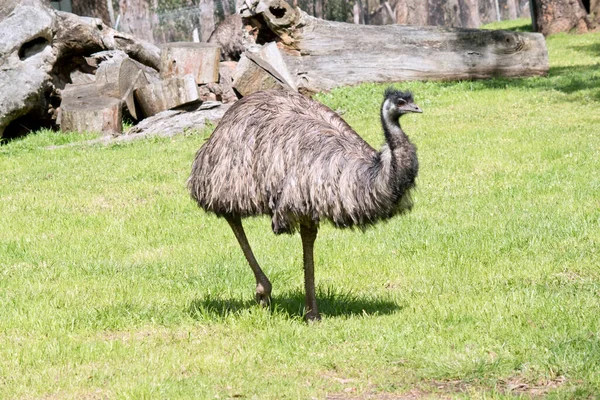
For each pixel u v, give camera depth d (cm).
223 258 1217
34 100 2217
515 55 2755
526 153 1786
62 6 3509
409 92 823
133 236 1380
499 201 1457
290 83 2502
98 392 741
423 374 752
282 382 748
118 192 1673
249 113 903
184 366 796
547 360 760
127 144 2131
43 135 2236
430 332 855
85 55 2428
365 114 2353
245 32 2681
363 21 6156
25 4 2302
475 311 914
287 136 871
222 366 792
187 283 1097
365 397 715
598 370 737
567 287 998
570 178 1578
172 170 1834
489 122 2152
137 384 741
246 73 2347
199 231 1388
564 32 3959
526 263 1113
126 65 2339
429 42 2709
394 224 1352
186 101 2262
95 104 2280
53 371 794
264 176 871
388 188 825
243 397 719
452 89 2611
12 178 1847
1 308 998
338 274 1123
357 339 850
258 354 822
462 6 6188
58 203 1608
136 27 4247
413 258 1163
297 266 1167
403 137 825
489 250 1178
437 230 1298
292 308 970
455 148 1881
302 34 2622
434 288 1030
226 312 945
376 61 2666
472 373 748
